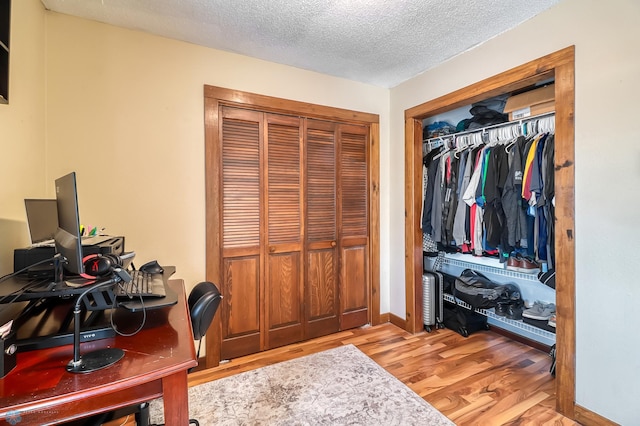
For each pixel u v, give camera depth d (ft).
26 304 4.24
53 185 5.72
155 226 6.62
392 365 7.19
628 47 4.69
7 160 4.35
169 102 6.71
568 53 5.37
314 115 8.54
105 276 3.39
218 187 7.27
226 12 5.76
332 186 8.98
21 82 4.75
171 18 5.95
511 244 7.42
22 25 4.78
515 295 8.48
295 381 6.51
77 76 5.89
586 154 5.18
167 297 3.63
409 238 9.15
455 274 10.46
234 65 7.40
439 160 9.29
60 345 3.00
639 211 4.63
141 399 2.63
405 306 9.32
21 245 4.71
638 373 4.64
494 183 7.68
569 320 5.39
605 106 4.95
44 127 5.56
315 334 8.75
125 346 2.97
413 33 6.57
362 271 9.55
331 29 6.39
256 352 7.87
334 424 5.18
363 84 9.36
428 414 5.44
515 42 6.28
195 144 6.99
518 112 7.66
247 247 7.75
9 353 2.53
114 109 6.20
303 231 8.50
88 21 5.97
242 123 7.63
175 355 2.81
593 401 5.11
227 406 5.67
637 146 4.63
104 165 6.14
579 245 5.29
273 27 6.30
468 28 6.36
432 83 8.30
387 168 9.91
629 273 4.74
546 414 5.49
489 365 7.18
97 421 3.38
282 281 8.24
